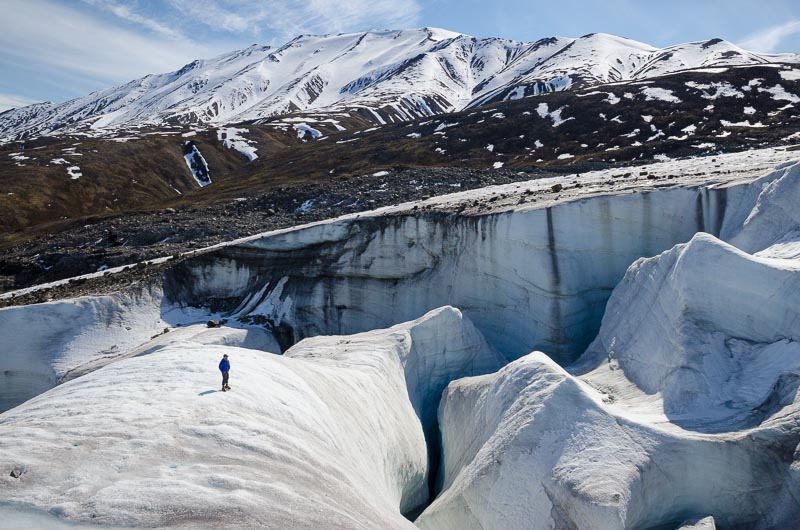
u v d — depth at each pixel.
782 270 15.80
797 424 12.77
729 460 12.90
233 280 36.69
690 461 13.02
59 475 9.65
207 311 36.00
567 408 14.66
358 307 34.09
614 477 12.51
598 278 27.39
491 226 29.25
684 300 17.33
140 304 34.00
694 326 16.73
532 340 27.30
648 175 32.00
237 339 30.97
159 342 29.80
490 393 18.25
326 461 12.52
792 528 11.79
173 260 38.16
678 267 18.16
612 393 18.06
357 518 10.55
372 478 14.78
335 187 55.44
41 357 30.81
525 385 16.47
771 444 12.67
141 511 8.93
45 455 10.20
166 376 14.73
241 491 9.84
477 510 14.62
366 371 20.62
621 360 19.73
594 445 13.59
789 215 20.83
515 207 29.42
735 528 12.66
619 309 22.03
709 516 12.38
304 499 10.27
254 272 36.41
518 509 13.70
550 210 27.50
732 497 12.80
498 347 28.75
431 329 25.12
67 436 10.96
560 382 15.27
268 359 17.06
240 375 14.97
